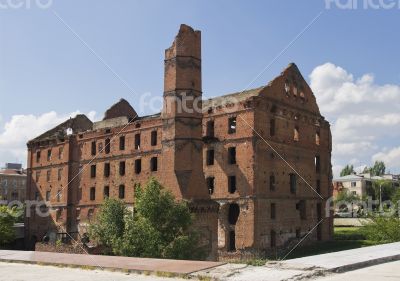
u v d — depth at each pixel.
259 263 11.80
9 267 13.25
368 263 12.28
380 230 50.06
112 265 12.38
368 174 132.88
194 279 10.57
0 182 119.62
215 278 10.34
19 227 76.31
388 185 114.12
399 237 48.31
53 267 13.05
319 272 10.77
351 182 125.12
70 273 11.94
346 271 11.29
